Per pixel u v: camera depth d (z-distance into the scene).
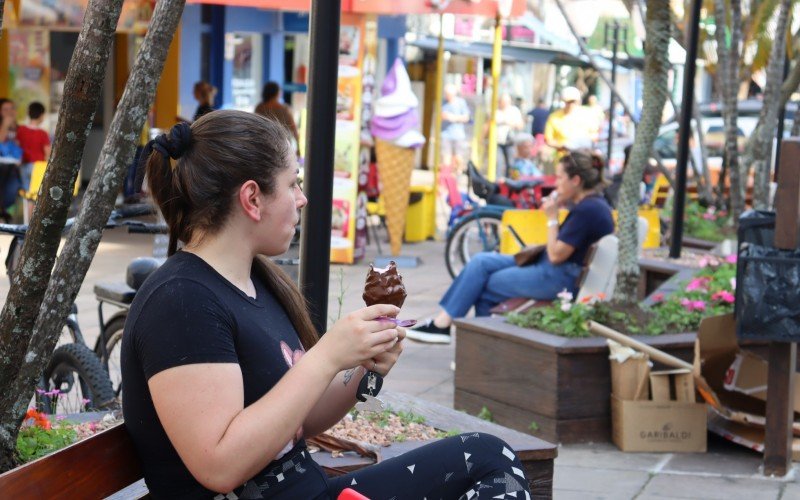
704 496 5.17
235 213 2.58
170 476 2.56
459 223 12.04
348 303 9.97
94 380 5.18
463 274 8.12
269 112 2.71
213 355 2.43
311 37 4.07
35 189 14.33
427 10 12.68
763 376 6.01
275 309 2.75
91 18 2.76
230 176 2.55
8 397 3.00
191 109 17.02
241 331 2.53
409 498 2.77
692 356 6.25
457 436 2.87
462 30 24.58
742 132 15.91
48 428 3.54
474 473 2.81
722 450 5.91
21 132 14.52
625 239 6.84
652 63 6.98
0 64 15.56
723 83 10.77
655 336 6.30
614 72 16.50
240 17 17.56
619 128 22.92
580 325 6.17
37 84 15.71
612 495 5.18
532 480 3.98
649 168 15.56
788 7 9.70
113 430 2.61
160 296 2.47
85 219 3.01
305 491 2.65
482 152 20.39
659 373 5.86
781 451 5.43
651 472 5.52
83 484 2.53
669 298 7.11
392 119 13.16
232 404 2.41
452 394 7.06
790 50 12.55
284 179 2.61
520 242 10.80
